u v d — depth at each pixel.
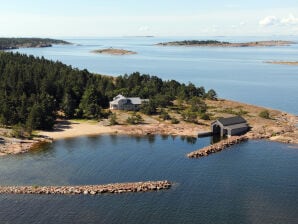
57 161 109.88
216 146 121.81
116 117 159.88
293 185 92.31
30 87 175.00
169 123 154.12
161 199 84.38
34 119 140.12
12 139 128.62
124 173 100.38
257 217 76.88
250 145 126.00
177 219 76.00
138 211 79.00
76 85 184.50
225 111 175.62
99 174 99.62
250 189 89.94
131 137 136.38
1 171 101.50
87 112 159.50
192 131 143.75
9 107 145.88
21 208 79.88
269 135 136.62
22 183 93.25
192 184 92.75
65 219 75.69
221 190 89.31
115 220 75.50
